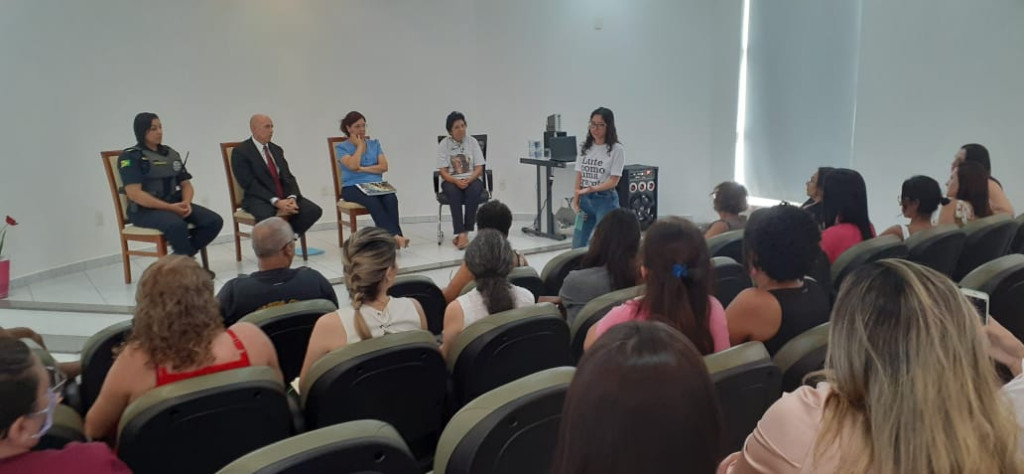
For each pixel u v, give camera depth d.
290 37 6.48
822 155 6.44
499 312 2.27
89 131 5.39
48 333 4.11
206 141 6.17
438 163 6.16
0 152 4.78
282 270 2.72
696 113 7.15
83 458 1.20
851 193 3.18
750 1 6.78
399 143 7.18
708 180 7.26
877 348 0.90
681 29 7.02
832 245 3.19
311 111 6.72
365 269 2.08
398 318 2.17
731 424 1.58
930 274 0.93
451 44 7.19
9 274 4.75
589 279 2.56
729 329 2.04
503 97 7.35
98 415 1.80
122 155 4.71
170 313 1.75
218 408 1.57
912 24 5.26
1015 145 4.75
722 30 6.90
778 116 6.75
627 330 0.79
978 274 2.35
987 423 0.86
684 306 1.76
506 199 7.57
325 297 2.82
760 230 1.99
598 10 7.10
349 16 6.71
